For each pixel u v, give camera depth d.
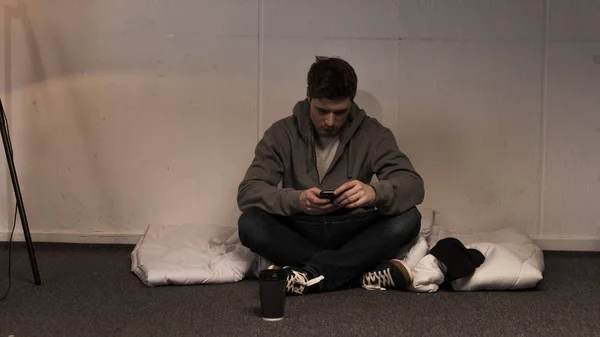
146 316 1.86
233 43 2.83
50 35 2.80
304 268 2.12
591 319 1.86
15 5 2.79
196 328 1.75
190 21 2.82
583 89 2.89
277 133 2.41
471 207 2.92
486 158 2.90
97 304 1.99
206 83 2.84
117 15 2.80
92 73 2.82
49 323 1.79
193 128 2.86
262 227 2.19
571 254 2.89
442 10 2.84
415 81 2.86
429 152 2.89
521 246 2.51
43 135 2.83
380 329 1.75
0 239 2.86
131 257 2.56
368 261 2.16
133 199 2.87
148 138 2.85
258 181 2.31
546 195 2.92
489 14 2.85
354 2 2.83
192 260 2.43
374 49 2.84
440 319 1.85
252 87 2.84
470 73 2.87
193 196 2.88
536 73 2.88
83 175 2.86
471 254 2.21
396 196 2.19
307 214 2.19
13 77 2.81
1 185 2.84
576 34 2.87
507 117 2.89
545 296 2.13
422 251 2.29
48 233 2.86
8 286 2.21
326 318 1.84
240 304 1.99
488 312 1.92
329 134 2.35
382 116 2.87
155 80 2.83
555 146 2.90
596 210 2.93
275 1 2.82
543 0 2.85
